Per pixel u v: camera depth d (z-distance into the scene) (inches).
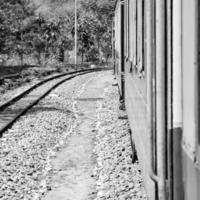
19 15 2748.5
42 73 1868.8
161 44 166.7
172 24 157.9
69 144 593.0
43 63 2709.2
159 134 168.7
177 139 154.2
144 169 249.9
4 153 524.1
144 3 236.5
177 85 152.8
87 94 1210.6
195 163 128.1
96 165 479.5
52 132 667.4
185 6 139.9
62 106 962.7
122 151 515.2
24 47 2645.2
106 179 419.2
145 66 223.5
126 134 617.0
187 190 143.2
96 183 414.3
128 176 419.8
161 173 169.9
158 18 167.0
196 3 125.1
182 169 149.6
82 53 3260.3
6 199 369.1
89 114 858.8
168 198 168.2
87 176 439.5
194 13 127.3
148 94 189.2
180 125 152.2
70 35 3218.5
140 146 286.8
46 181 423.8
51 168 471.2
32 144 575.2
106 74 2034.9
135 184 393.7
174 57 154.2
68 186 409.4
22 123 727.1
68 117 814.5
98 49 3403.1
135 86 328.8
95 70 2433.6
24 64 2524.6
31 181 419.2
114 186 396.5
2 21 2472.9
